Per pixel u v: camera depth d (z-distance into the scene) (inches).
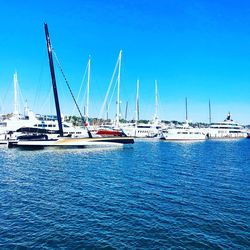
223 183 1269.7
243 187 1190.9
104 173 1464.1
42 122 3218.5
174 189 1135.6
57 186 1151.6
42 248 617.3
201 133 4722.0
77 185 1175.6
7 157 1995.6
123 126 4662.9
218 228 733.3
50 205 899.4
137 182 1259.2
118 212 839.7
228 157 2374.5
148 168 1663.4
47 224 742.5
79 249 615.8
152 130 4894.2
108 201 949.2
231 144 4097.0
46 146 2415.1
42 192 1053.8
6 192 1045.8
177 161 2023.9
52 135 2469.2
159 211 854.5
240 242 658.8
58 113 2458.2
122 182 1252.5
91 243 641.6
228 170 1659.7
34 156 2065.7
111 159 2016.5
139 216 808.3
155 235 685.9
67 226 731.4
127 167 1680.6
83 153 2308.1
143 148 3031.5
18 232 692.7
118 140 2696.9
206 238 674.8
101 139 2615.7
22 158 1955.0
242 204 939.3
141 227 730.8
